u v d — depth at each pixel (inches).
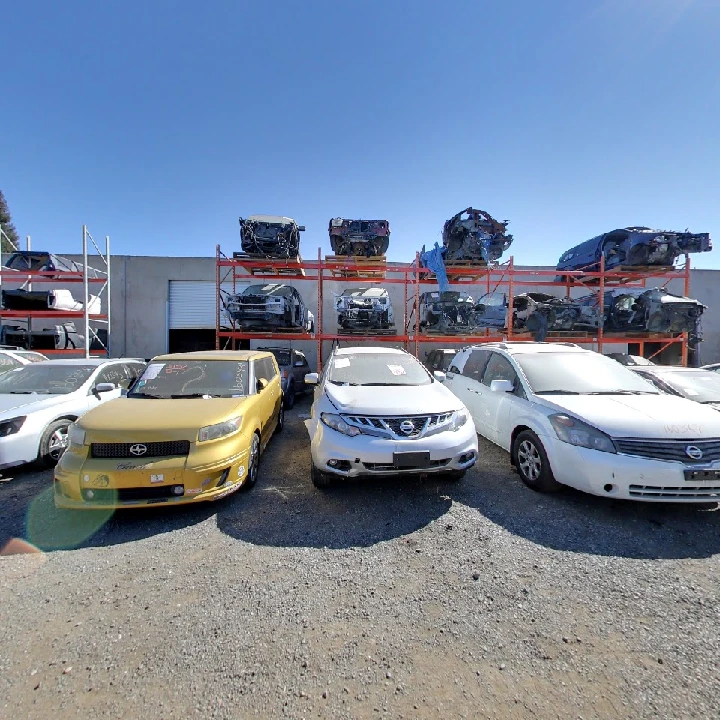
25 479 161.6
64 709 60.2
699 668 67.7
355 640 74.8
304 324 380.8
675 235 357.4
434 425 137.6
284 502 137.9
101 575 96.4
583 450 128.5
